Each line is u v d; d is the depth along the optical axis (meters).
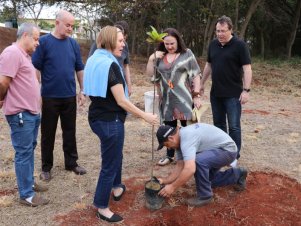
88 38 21.14
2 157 5.41
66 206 4.03
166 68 4.72
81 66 4.70
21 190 3.99
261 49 23.66
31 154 3.97
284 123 7.81
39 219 3.77
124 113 3.51
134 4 15.63
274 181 4.65
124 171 4.95
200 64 16.28
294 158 5.62
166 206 4.00
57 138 6.29
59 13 4.32
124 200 4.10
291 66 18.97
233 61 4.81
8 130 6.78
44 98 4.44
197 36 20.77
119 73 3.34
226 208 3.96
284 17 23.48
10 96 3.71
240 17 22.17
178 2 17.75
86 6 16.42
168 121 4.86
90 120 3.50
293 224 3.78
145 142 6.22
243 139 6.52
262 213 3.90
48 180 4.61
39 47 4.31
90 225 3.65
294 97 11.52
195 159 3.84
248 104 10.03
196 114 4.24
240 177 4.24
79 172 4.83
